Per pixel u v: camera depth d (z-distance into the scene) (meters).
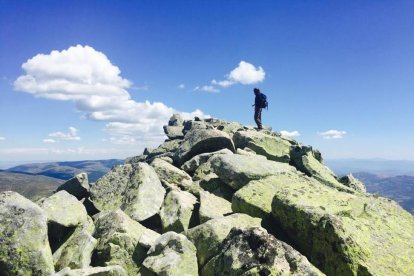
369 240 16.61
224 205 23.77
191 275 16.14
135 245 18.75
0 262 15.99
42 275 16.00
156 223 23.48
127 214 23.08
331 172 35.03
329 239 15.86
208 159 33.00
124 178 27.64
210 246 17.17
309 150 35.78
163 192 26.16
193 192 26.66
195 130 37.91
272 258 14.02
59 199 22.42
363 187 34.44
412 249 16.83
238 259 14.50
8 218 17.05
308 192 21.47
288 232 18.28
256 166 26.98
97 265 18.62
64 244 19.92
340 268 15.12
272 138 40.00
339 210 19.12
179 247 17.19
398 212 21.50
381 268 14.83
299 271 13.64
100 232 20.39
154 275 16.42
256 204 21.16
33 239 16.67
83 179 29.09
